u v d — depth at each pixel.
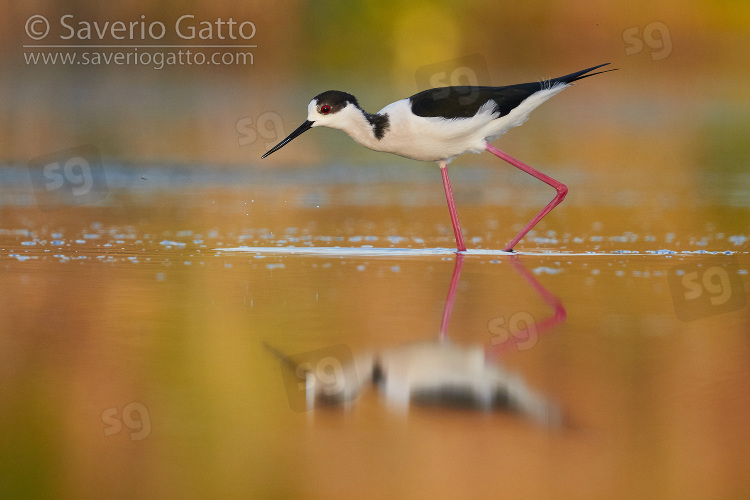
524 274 9.52
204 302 8.00
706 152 21.97
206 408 5.57
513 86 11.60
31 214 13.48
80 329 7.07
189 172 17.94
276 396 5.78
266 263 10.03
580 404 5.65
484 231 12.78
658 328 7.34
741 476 4.68
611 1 32.25
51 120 21.33
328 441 5.14
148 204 14.72
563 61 31.88
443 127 11.32
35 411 5.44
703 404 5.64
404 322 7.39
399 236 12.26
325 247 11.26
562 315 7.71
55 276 9.05
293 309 7.78
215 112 23.11
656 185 17.61
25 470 4.81
